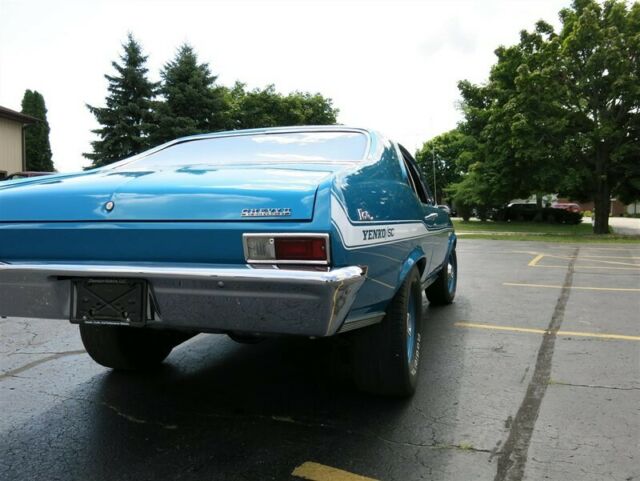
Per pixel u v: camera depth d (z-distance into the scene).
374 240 2.78
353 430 3.04
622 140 22.28
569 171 23.27
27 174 16.69
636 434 2.97
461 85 29.58
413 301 3.60
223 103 39.03
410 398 3.51
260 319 2.40
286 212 2.39
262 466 2.63
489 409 3.32
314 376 3.99
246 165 3.18
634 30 21.55
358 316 2.77
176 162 3.61
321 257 2.34
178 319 2.53
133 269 2.51
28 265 2.71
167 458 2.71
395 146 3.93
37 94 52.09
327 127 3.84
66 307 2.74
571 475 2.54
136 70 38.69
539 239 20.14
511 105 22.56
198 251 2.49
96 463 2.66
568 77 22.31
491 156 26.45
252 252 2.40
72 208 2.71
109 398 3.55
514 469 2.60
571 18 22.81
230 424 3.13
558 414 3.24
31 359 4.40
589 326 5.50
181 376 4.00
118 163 3.75
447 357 4.41
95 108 38.38
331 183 2.49
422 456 2.73
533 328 5.42
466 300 6.98
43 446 2.85
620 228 31.11
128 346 3.89
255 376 3.99
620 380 3.84
